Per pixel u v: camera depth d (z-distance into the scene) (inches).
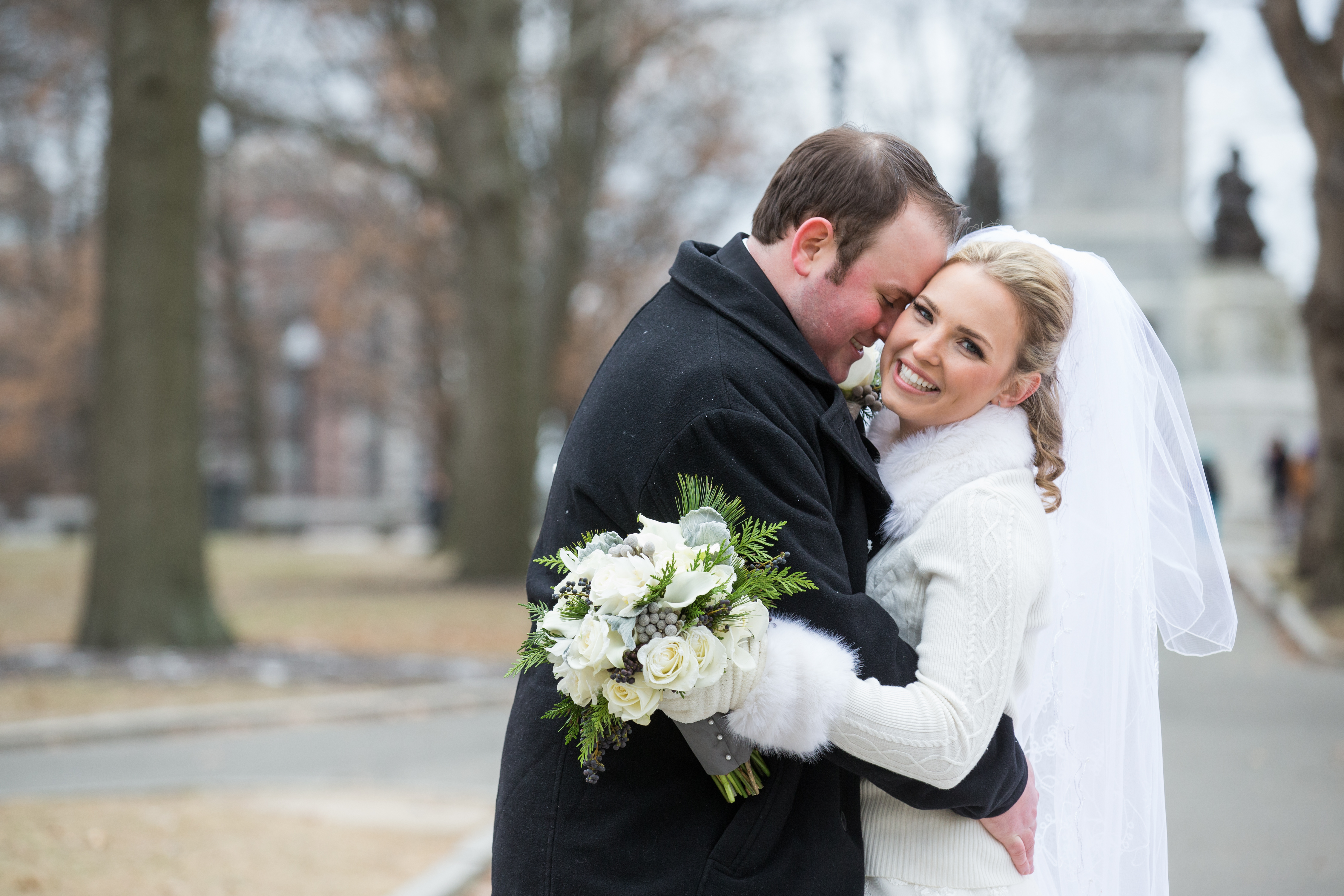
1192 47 1013.8
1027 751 117.6
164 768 326.3
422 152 987.9
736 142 1103.0
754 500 95.9
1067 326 106.1
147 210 500.7
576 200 932.0
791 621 94.4
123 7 499.5
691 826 96.6
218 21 783.1
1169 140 1059.9
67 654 490.9
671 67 1025.5
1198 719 389.7
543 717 100.3
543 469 1264.8
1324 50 657.6
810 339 106.3
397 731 384.5
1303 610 634.8
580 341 1163.9
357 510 1877.5
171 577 506.6
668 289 106.5
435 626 601.3
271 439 1861.5
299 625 598.5
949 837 105.0
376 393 1343.5
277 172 1098.7
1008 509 101.4
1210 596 123.2
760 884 95.7
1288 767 322.7
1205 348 1149.1
